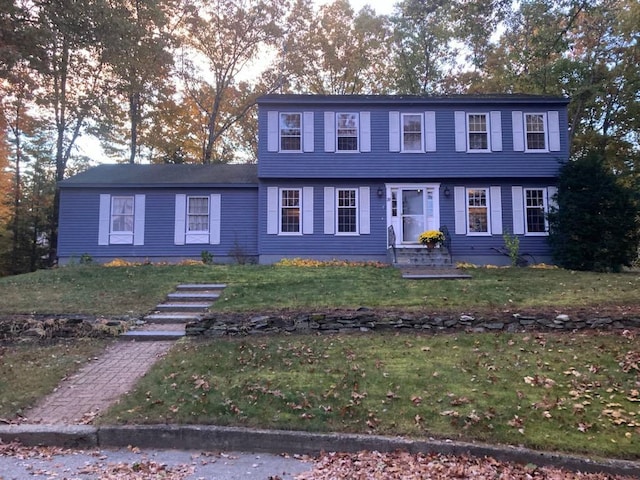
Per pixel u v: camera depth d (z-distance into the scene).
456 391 5.86
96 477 4.25
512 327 8.45
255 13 30.98
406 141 19.08
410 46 31.72
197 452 4.87
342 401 5.62
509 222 18.88
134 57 18.94
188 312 10.62
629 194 16.22
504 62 25.47
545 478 4.25
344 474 4.32
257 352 7.46
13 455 4.73
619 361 6.78
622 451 4.54
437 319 8.66
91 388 6.36
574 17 10.84
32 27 14.64
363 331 8.60
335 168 18.83
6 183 26.47
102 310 10.37
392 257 17.56
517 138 18.95
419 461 4.55
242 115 32.31
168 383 6.25
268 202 18.86
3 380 6.56
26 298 11.29
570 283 12.33
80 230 19.20
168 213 19.50
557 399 5.59
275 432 4.93
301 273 14.76
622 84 27.16
